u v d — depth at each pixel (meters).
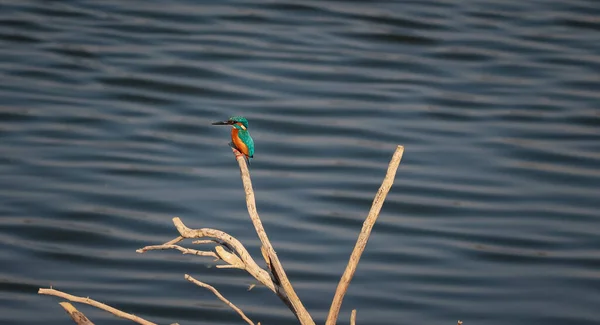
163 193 23.83
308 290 19.75
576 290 20.14
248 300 19.75
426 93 30.55
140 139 26.91
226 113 28.59
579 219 23.27
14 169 24.69
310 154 26.47
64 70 30.95
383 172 25.44
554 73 32.06
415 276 20.56
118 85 30.20
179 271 20.80
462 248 21.88
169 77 30.80
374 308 19.23
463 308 19.34
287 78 31.14
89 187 24.00
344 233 22.28
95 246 21.41
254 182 24.66
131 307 19.12
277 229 22.31
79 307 18.98
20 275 20.17
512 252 21.64
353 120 28.58
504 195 24.42
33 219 22.39
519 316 18.98
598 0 38.50
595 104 29.95
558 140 27.58
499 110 29.53
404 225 22.88
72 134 26.94
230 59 32.34
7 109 28.09
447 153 26.72
